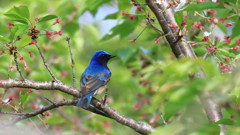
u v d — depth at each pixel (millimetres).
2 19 13516
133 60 15977
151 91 15062
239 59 10969
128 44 18250
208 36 11023
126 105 16484
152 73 13977
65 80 15992
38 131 11555
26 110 13969
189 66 6258
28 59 14445
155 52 16000
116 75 18000
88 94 11000
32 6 15828
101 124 15195
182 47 11977
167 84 6242
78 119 14734
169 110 6094
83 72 15047
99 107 10492
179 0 11094
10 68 10211
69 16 16750
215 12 12555
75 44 16625
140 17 12242
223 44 11328
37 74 14875
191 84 5984
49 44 15102
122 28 13547
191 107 6617
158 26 13703
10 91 12656
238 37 11242
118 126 16156
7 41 9875
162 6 12453
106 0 14898
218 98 5938
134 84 17719
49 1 16500
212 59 11266
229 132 6281
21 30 9555
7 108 12125
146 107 15086
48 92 15109
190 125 6363
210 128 6332
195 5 10148
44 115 11773
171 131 6207
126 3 13062
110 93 18453
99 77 14695
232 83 5840
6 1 15289
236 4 10039
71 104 10773
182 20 10805
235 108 7551
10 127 10391
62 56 16172
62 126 14570
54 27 14883
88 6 14570
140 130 10477
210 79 6164
